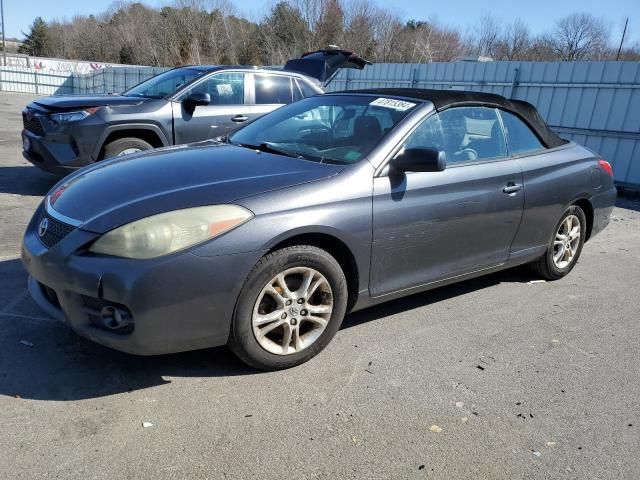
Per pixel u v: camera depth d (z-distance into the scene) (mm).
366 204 3221
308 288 3082
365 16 42250
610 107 10133
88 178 3283
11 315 3566
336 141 3646
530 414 2889
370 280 3377
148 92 7453
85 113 6496
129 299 2564
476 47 42375
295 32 42156
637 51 42188
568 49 41781
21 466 2275
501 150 4203
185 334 2732
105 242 2637
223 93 7344
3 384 2824
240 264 2764
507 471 2445
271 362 3045
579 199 4805
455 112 3904
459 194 3711
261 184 2984
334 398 2902
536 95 11375
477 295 4535
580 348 3699
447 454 2529
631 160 9953
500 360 3451
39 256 2803
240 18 47844
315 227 2992
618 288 4938
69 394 2781
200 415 2684
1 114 18078
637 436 2766
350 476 2346
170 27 48344
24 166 8922
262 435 2568
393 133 3494
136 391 2846
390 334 3693
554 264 4852
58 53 71188
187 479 2266
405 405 2883
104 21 68062
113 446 2430
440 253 3721
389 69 14789
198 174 3094
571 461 2545
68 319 2762
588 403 3033
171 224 2650
